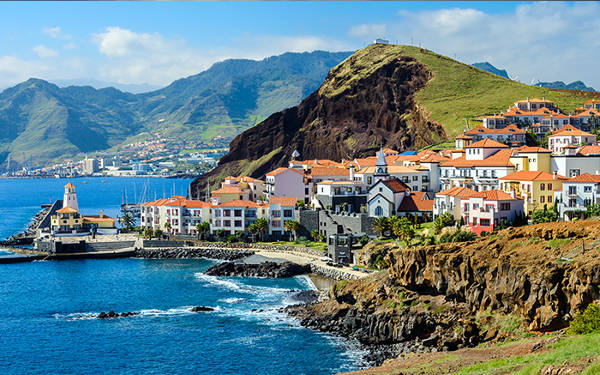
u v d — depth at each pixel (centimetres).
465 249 10794
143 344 11044
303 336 11338
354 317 11525
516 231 10669
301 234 19862
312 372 9612
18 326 12181
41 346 11025
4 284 15850
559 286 8875
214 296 14325
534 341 8288
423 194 18625
